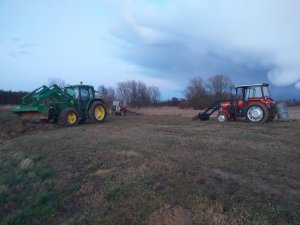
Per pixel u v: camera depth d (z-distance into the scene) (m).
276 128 12.34
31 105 14.73
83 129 13.43
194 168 6.02
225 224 3.93
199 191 4.88
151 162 6.61
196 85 51.69
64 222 4.76
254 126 13.22
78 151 8.62
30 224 4.91
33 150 9.88
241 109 15.78
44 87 15.39
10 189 6.62
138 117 22.08
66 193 5.78
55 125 15.61
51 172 7.24
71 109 15.40
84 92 16.97
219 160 6.51
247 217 4.00
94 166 7.08
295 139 9.19
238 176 5.49
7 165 8.84
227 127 12.91
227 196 4.64
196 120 17.48
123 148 8.33
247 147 7.87
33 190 6.35
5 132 15.11
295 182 5.14
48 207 5.32
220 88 50.88
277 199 4.47
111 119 19.59
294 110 42.78
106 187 5.61
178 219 4.23
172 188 5.11
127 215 4.56
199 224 4.06
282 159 6.55
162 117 21.78
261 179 5.30
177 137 9.85
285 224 3.76
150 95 65.06
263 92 15.26
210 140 9.06
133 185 5.43
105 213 4.77
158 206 4.62
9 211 5.59
